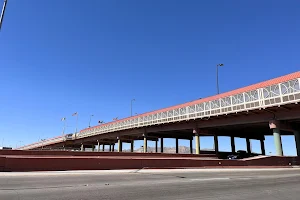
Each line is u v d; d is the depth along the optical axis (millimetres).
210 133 44062
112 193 8773
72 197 7945
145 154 31703
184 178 14273
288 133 46031
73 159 18438
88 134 72875
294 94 24672
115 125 58688
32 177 13266
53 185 10484
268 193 9320
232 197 8391
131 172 17859
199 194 8875
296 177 15797
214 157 39844
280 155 28875
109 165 19703
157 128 48438
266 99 27391
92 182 11695
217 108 33594
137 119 50844
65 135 86438
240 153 50875
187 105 39625
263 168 25406
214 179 13984
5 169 16047
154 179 13438
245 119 33312
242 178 14766
